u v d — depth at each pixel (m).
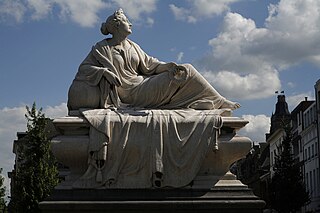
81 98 9.88
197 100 10.07
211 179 9.43
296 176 37.81
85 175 9.32
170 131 9.45
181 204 9.10
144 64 10.57
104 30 10.63
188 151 9.38
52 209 9.08
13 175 21.84
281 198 37.34
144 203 9.09
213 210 9.13
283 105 64.31
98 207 9.08
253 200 9.20
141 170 9.35
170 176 9.30
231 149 9.48
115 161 9.35
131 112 9.69
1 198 27.56
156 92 10.08
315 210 45.81
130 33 10.60
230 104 10.14
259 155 60.19
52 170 20.36
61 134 10.03
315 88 46.38
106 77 9.88
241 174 65.44
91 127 9.41
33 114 20.91
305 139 49.88
